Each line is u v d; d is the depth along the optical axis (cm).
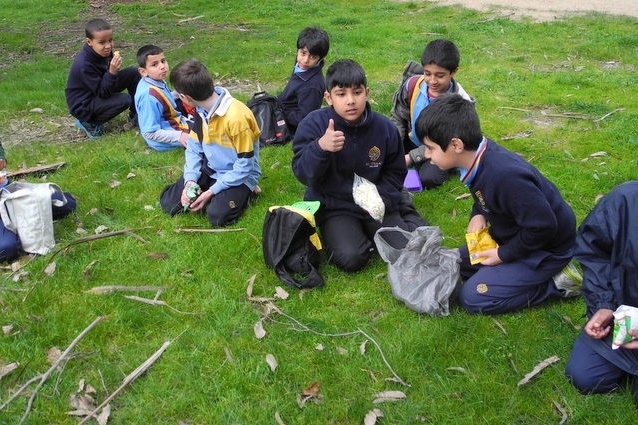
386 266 423
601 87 762
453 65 501
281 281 404
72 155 611
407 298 372
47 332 364
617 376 310
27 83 876
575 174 536
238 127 468
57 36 1211
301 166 409
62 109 768
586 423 297
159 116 616
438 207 500
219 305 383
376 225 432
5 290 400
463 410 306
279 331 360
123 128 707
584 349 318
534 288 370
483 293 367
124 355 346
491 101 723
